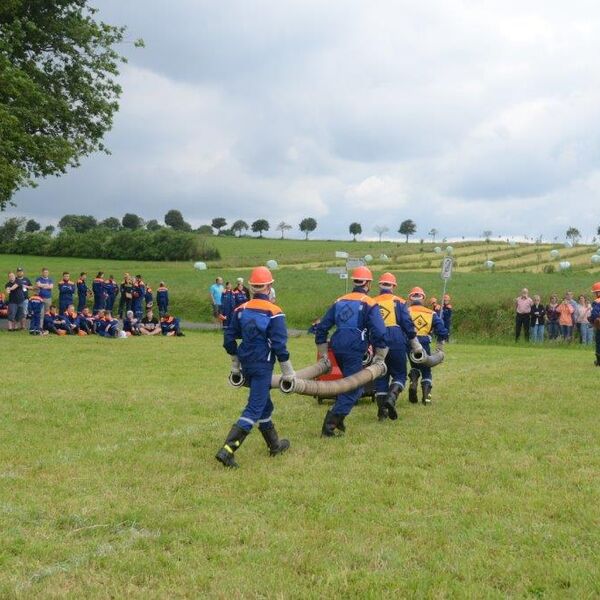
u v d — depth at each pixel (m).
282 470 7.11
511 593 4.29
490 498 6.11
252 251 88.88
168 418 9.83
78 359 17.30
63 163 27.48
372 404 11.49
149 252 78.44
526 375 15.17
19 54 27.91
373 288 43.66
